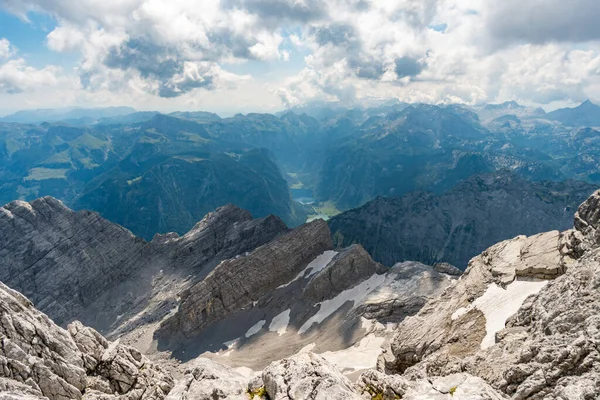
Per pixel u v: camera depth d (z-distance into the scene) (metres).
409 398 32.41
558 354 36.06
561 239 74.75
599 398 29.73
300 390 34.72
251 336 146.12
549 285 55.19
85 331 60.75
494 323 64.75
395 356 72.62
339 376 37.50
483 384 31.91
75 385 51.31
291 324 146.62
